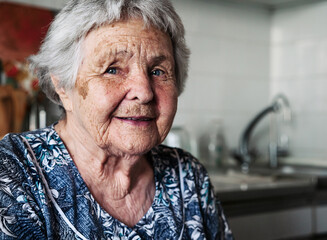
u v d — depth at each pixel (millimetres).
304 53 2803
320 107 2729
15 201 746
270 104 2951
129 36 789
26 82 2064
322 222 2156
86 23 778
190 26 2594
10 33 2039
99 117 786
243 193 1866
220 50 2730
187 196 975
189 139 2387
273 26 2965
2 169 761
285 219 2016
